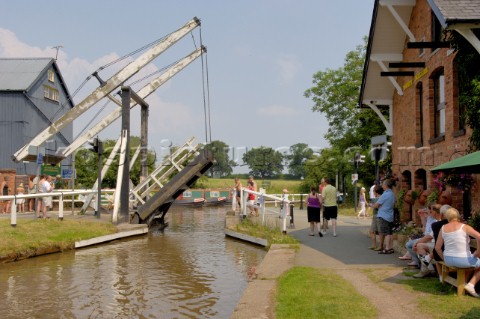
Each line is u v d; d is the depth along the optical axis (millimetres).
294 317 6121
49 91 35719
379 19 15133
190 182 20000
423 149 13867
